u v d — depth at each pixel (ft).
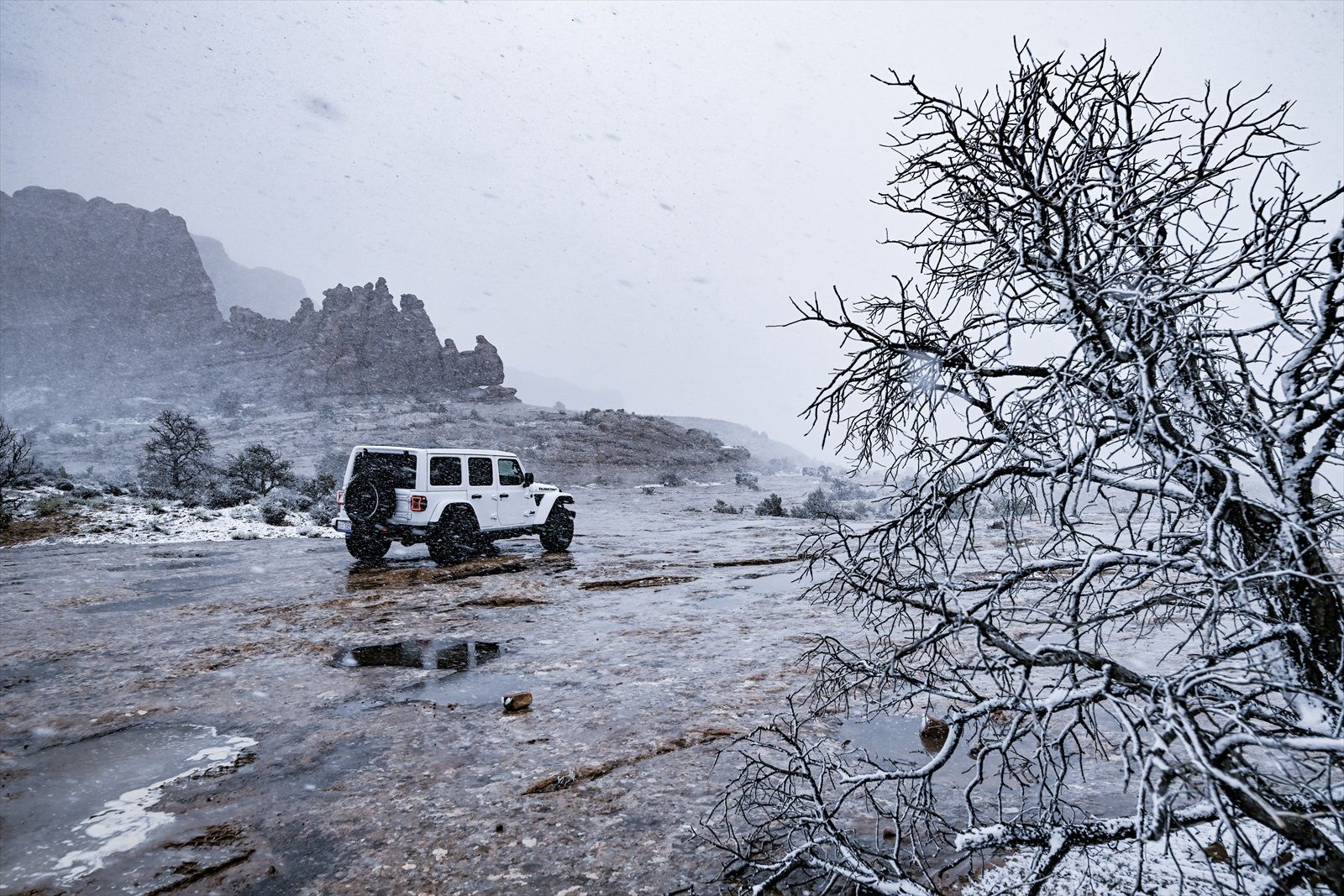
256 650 21.80
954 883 8.42
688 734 14.24
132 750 13.91
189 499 77.92
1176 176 6.27
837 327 7.27
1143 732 7.06
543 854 9.68
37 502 61.77
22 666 20.07
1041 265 6.27
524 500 44.98
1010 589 7.39
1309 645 5.74
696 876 8.97
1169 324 5.47
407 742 14.15
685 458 284.41
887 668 7.50
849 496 124.98
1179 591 6.67
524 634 23.91
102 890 9.00
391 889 8.92
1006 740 6.68
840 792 11.21
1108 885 7.68
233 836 10.39
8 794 11.89
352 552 41.78
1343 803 5.50
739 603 29.50
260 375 501.15
